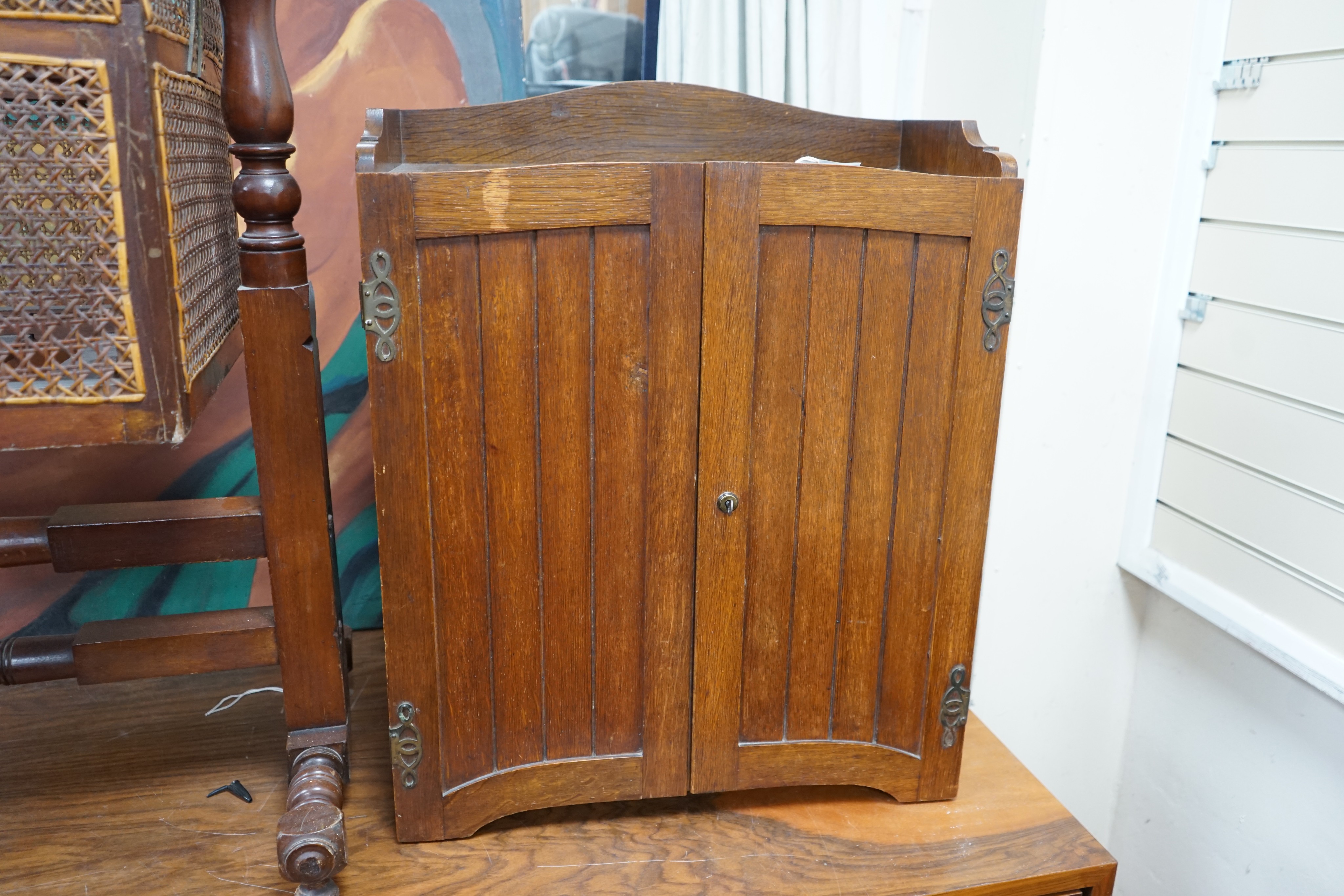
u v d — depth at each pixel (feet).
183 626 3.66
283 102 3.16
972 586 3.70
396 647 3.32
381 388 3.07
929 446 3.53
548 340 3.20
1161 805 5.50
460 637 3.39
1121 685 5.69
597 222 3.10
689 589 3.51
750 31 4.67
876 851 3.63
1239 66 4.43
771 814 3.84
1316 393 4.15
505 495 3.31
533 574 3.41
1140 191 4.72
